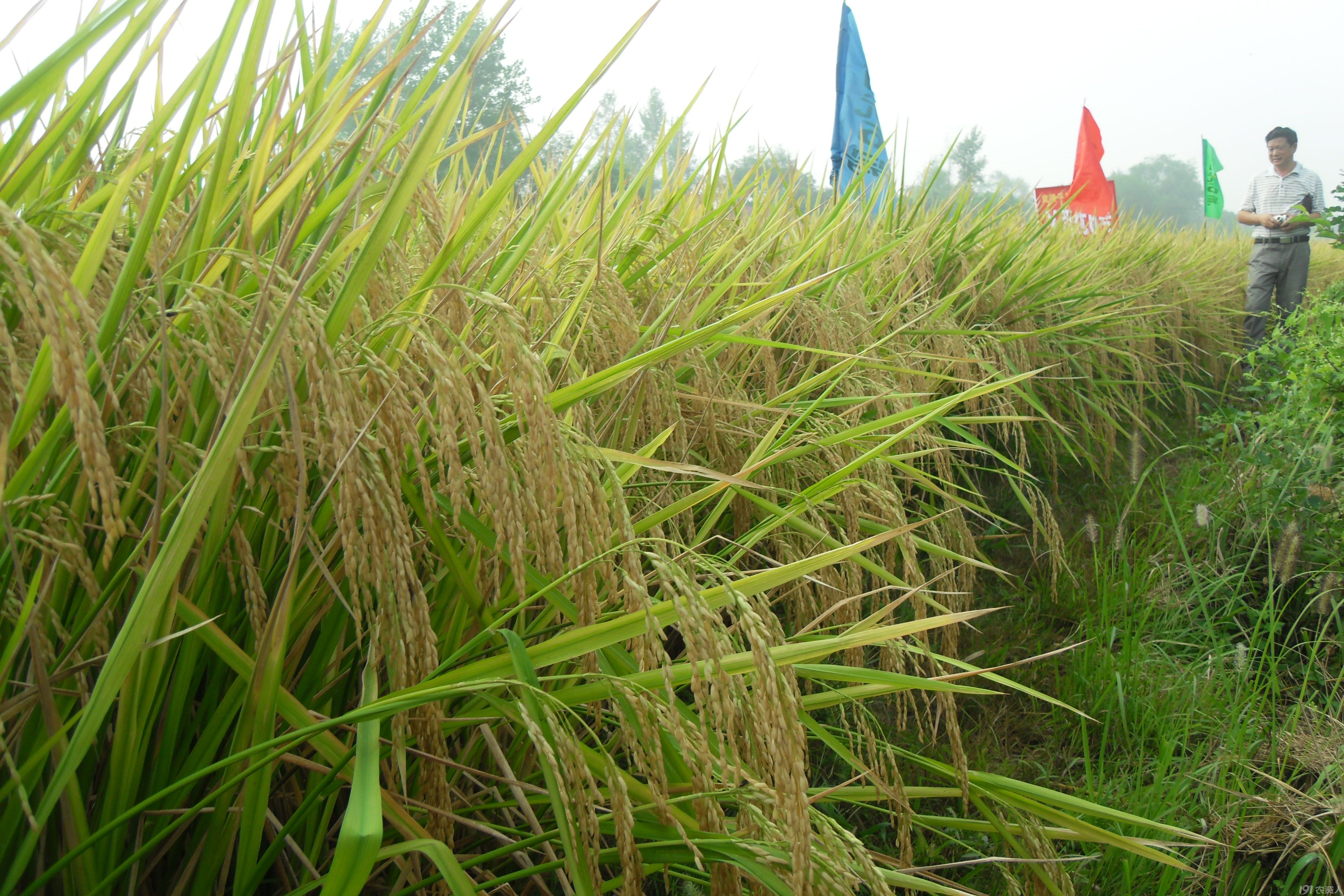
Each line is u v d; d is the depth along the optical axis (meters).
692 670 1.02
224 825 1.18
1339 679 2.89
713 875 1.17
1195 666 3.11
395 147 1.58
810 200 4.34
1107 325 5.46
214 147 1.36
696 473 1.46
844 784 1.66
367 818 0.88
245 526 1.31
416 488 1.39
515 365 1.06
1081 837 1.66
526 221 2.02
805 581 2.10
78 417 0.69
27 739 1.13
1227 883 2.20
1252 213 8.17
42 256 0.67
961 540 2.85
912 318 3.74
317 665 1.37
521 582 1.09
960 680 2.96
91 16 1.10
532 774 1.70
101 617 1.05
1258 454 4.44
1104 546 4.18
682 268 2.36
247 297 1.21
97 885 1.07
